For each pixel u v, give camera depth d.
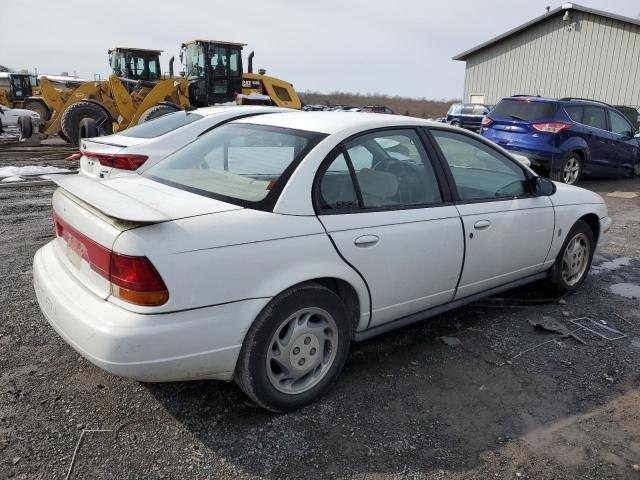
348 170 2.99
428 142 3.46
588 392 3.13
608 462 2.54
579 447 2.64
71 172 10.98
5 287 4.34
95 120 15.17
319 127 3.11
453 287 3.56
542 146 10.09
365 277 2.98
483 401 3.01
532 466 2.50
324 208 2.84
